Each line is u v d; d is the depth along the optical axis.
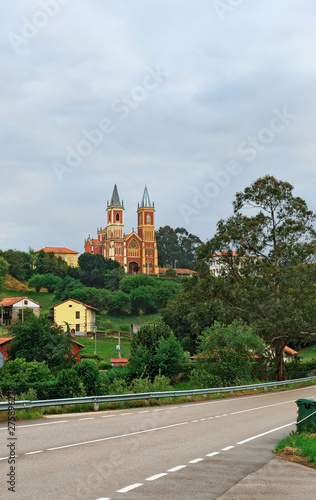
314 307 49.03
